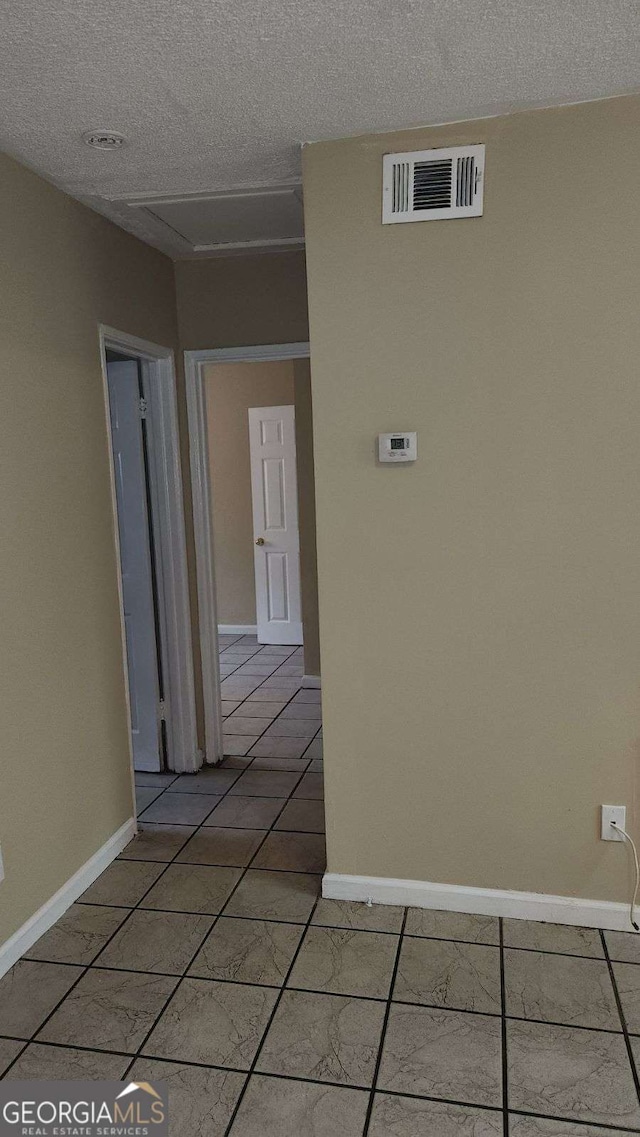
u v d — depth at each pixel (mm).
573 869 2406
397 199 2223
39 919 2418
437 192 2195
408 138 2199
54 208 2551
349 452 2369
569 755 2355
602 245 2121
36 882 2426
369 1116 1734
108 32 1663
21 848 2352
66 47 1722
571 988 2129
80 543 2709
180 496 3572
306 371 4844
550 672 2330
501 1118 1724
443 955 2285
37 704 2441
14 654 2320
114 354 3430
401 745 2471
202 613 3734
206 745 3826
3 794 2268
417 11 1616
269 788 3547
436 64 1848
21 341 2354
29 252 2402
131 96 1965
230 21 1635
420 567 2373
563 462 2230
